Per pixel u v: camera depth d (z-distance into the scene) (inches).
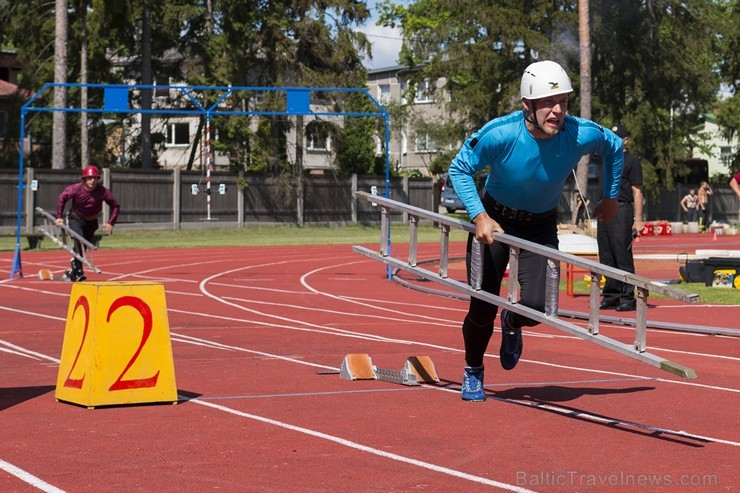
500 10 2185.0
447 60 2310.5
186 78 2219.5
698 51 2319.1
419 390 380.5
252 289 843.4
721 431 310.7
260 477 251.3
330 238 1808.6
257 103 2202.3
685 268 861.8
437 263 1143.6
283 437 297.4
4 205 1798.7
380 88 3666.3
